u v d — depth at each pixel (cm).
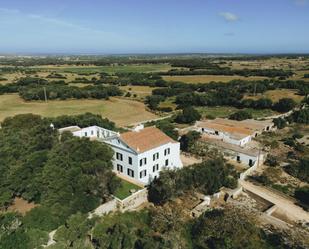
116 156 5334
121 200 4450
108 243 3625
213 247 3638
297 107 11588
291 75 18038
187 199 4741
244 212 4034
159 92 14650
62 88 14438
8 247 3481
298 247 3553
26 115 7931
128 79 18150
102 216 4203
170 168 5288
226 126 7750
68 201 4112
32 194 4434
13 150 5194
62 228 3744
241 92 13975
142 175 5103
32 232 3641
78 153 4703
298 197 4906
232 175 5494
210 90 14812
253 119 9856
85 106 12556
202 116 10925
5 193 4419
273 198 4847
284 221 4219
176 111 11962
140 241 3647
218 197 4856
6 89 15062
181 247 3650
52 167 4491
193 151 6781
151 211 4428
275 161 6144
